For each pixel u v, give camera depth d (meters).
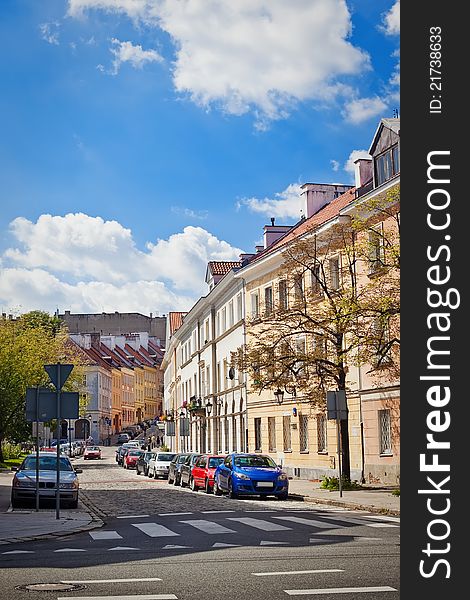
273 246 52.22
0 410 58.66
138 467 57.38
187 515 22.44
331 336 32.38
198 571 11.38
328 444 39.81
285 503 27.89
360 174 43.16
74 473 26.84
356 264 36.72
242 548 14.18
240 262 62.47
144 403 166.25
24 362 59.72
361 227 28.09
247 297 52.25
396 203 27.69
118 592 9.69
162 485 42.81
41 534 16.92
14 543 15.53
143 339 173.50
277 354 32.84
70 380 74.38
